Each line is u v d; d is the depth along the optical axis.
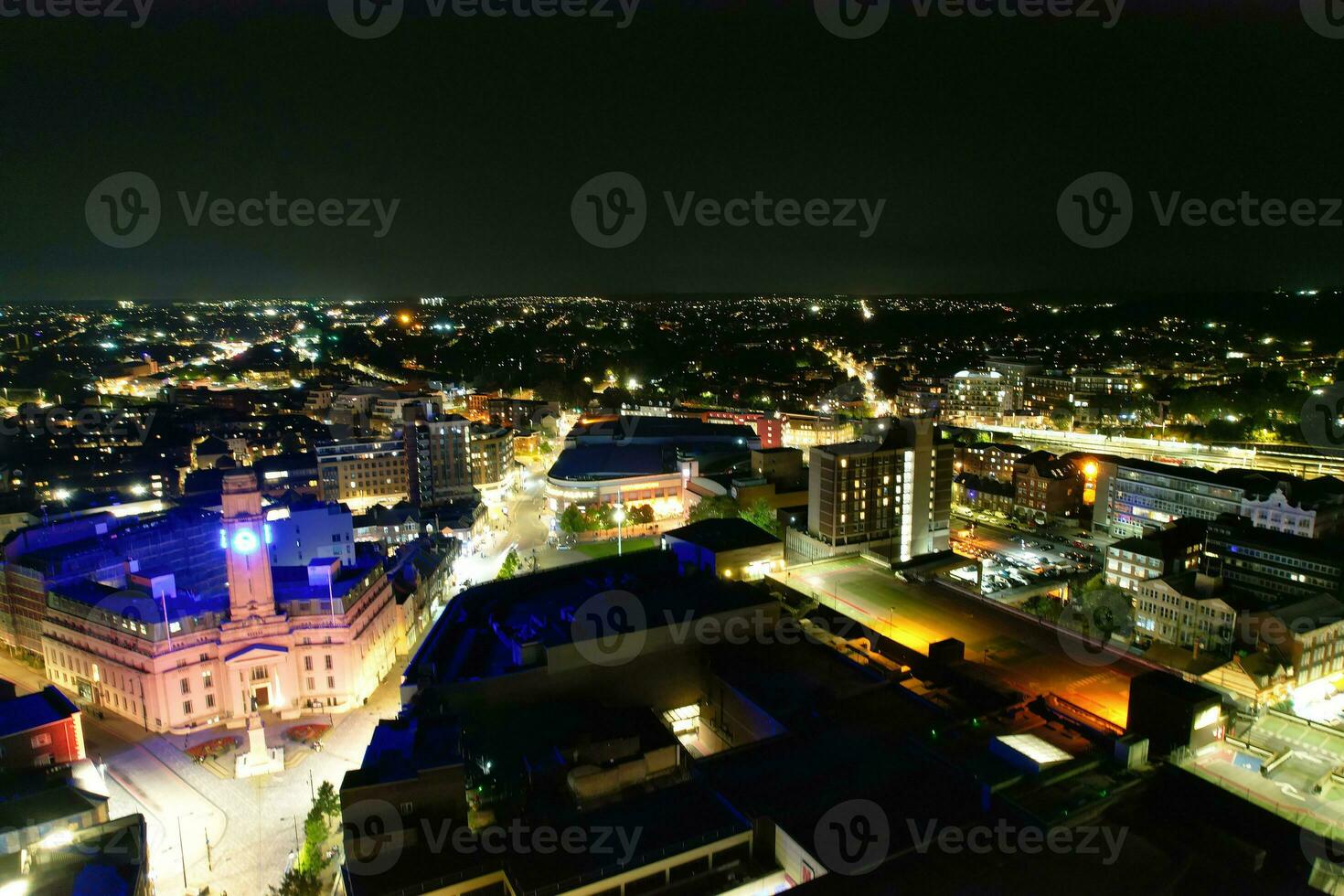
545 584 152.88
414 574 175.12
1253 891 74.00
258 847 105.44
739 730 117.88
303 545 174.38
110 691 139.38
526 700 117.94
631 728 110.06
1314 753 115.31
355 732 132.62
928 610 164.25
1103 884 75.31
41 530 168.38
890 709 110.75
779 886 84.69
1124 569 179.75
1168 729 100.94
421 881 79.88
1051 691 129.38
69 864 86.75
